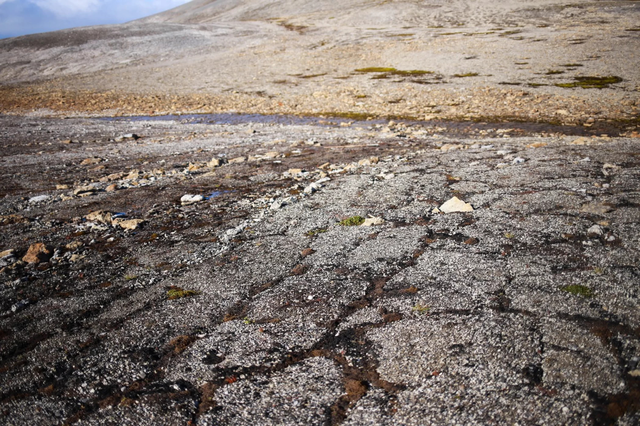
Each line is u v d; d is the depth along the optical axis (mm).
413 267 7559
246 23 119312
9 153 23750
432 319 5879
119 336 6305
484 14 103938
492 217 9523
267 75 60312
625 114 27516
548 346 5016
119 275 8484
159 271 8500
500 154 16375
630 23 72688
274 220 10938
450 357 5047
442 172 14102
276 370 5250
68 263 9258
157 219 11914
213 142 25688
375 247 8578
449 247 8211
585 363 4664
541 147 17547
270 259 8539
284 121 35000
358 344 5586
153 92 52781
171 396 4961
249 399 4785
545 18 90125
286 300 6875
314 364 5285
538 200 10289
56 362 5824
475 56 58281
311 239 9391
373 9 123625
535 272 6848
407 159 17047
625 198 9883
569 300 5930
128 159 21594
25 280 8484
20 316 7152
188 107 43719
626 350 4812
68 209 13320
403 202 11328
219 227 10859
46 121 37688
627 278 6367
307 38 89062
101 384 5301
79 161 21328
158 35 96062
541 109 31359
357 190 12875
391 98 40844
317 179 15203
